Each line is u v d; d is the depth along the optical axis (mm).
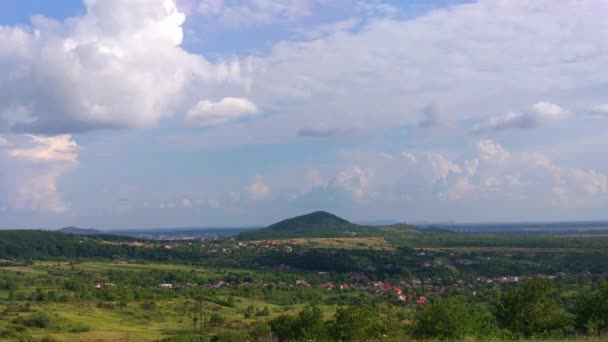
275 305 154375
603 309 44000
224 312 140875
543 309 46219
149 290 172125
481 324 46812
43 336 103312
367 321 52844
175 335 105688
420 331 46875
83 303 143500
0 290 160375
